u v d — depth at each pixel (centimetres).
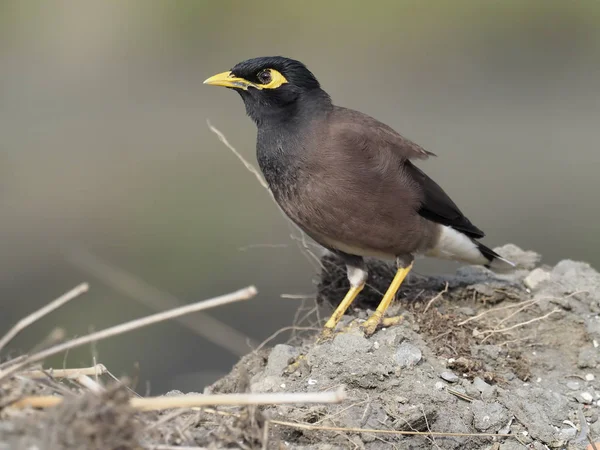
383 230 836
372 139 831
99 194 2020
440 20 2858
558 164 2273
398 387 729
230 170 2225
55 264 1625
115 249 1658
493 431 727
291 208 852
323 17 2888
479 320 848
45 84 2781
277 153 842
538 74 2797
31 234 1758
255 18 2897
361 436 687
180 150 2411
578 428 747
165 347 1288
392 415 707
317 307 933
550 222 1806
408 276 924
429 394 726
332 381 734
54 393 598
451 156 2331
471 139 2477
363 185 819
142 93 2784
